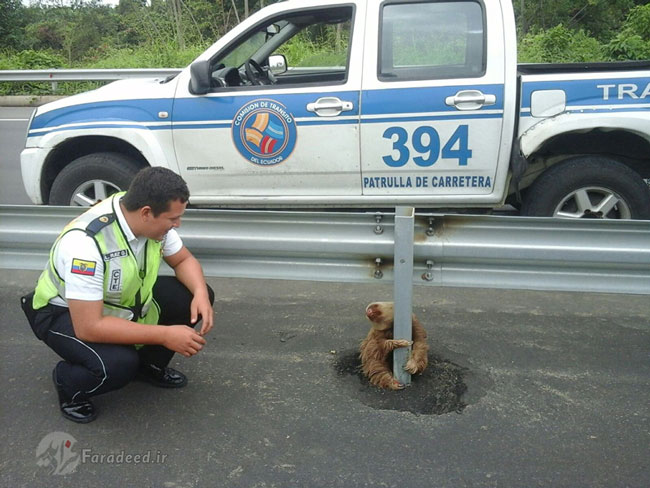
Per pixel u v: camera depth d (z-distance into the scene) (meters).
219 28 19.12
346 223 2.93
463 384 3.18
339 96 4.34
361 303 4.27
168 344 2.63
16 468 2.56
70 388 2.76
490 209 4.58
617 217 4.55
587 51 15.68
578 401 3.04
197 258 3.14
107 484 2.47
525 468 2.55
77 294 2.53
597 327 3.88
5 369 3.34
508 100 4.19
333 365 3.39
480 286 2.97
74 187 4.87
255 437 2.76
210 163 4.57
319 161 4.44
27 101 12.70
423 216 2.87
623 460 2.61
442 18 4.29
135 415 2.92
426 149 4.32
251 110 4.43
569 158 4.54
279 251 3.01
